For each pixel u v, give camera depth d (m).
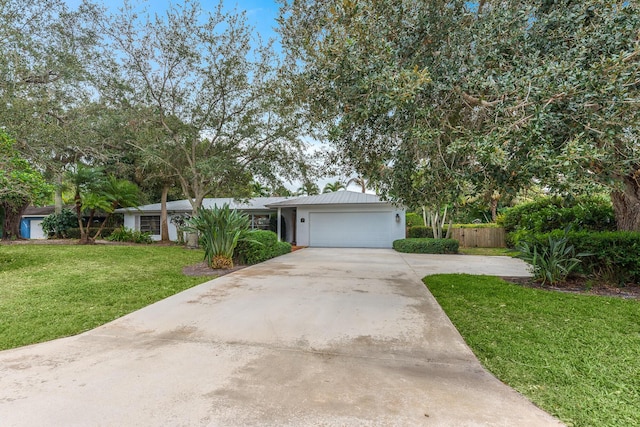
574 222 9.14
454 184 4.16
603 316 4.30
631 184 6.32
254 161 12.84
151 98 11.61
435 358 3.08
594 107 3.28
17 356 3.10
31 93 9.33
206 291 5.70
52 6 9.77
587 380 2.66
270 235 10.76
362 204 15.45
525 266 8.96
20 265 8.18
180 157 13.58
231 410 2.18
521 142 3.28
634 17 3.33
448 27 4.28
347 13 3.83
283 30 5.16
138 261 9.25
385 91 3.72
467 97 4.16
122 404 2.25
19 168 7.68
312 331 3.78
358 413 2.16
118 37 10.72
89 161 14.15
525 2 4.16
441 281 6.60
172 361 2.97
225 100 11.83
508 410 2.23
